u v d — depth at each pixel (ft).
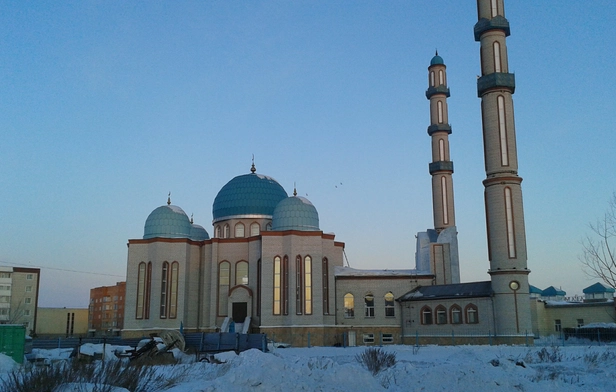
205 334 144.46
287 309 195.72
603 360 112.37
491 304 183.21
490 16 192.13
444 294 198.70
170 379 78.95
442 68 258.37
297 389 61.36
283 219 209.05
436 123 253.24
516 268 176.65
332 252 211.82
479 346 163.84
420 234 245.24
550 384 73.10
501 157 183.11
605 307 209.77
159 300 206.18
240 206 236.02
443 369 71.92
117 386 67.05
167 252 211.00
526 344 170.81
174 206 225.15
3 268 333.42
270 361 70.28
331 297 207.82
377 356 104.88
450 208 244.83
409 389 68.18
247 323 201.16
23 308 334.65
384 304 213.25
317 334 193.67
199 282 216.95
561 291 330.54
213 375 88.89
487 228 184.55
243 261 214.90
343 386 65.62
